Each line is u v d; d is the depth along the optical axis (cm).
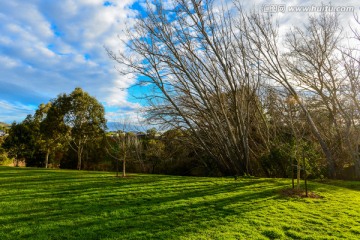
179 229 654
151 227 665
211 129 2127
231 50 2023
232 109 2114
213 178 1633
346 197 1127
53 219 711
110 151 2567
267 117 2391
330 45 2230
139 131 2206
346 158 2152
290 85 2203
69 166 3150
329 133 2297
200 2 1947
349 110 2145
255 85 2109
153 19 1995
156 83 2048
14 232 608
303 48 2295
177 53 1980
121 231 633
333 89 2188
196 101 2089
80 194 1028
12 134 3047
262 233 648
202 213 798
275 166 1855
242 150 1992
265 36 2197
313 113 2372
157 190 1140
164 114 2108
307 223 739
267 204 932
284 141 2094
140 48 2038
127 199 959
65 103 2855
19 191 1061
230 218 753
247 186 1311
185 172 2538
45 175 1563
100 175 1639
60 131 2827
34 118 3156
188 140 2294
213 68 2009
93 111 2933
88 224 677
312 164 1518
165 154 2584
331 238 629
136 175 1686
